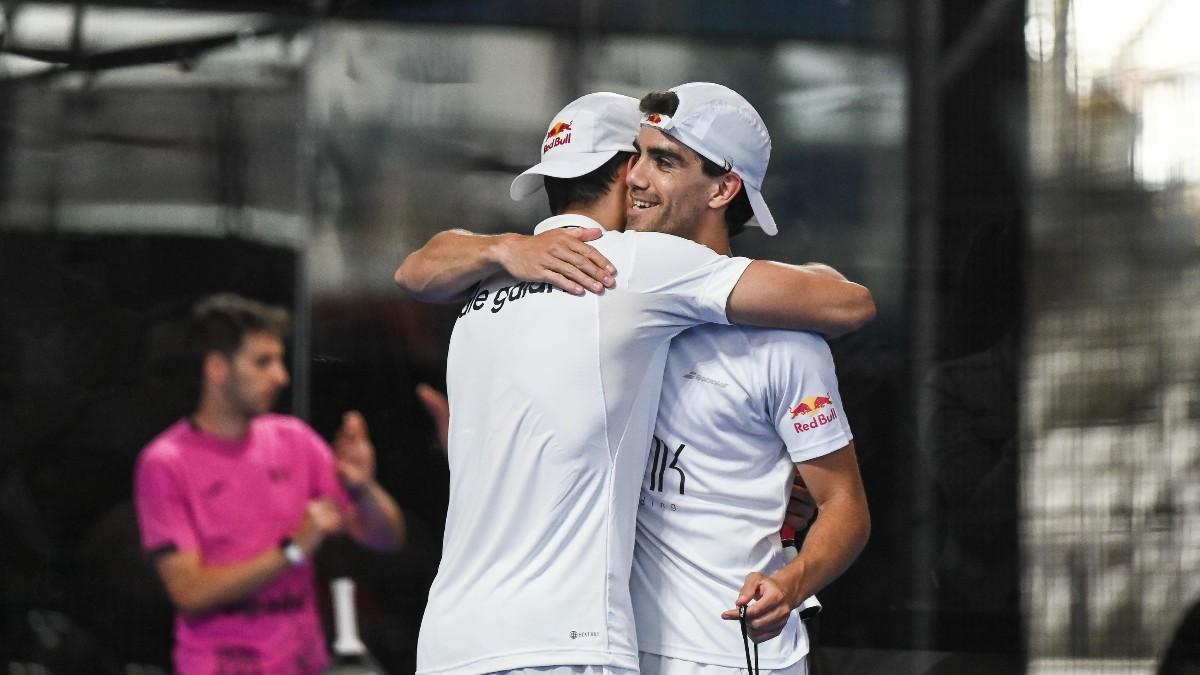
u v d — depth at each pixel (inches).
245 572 429.7
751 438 251.6
